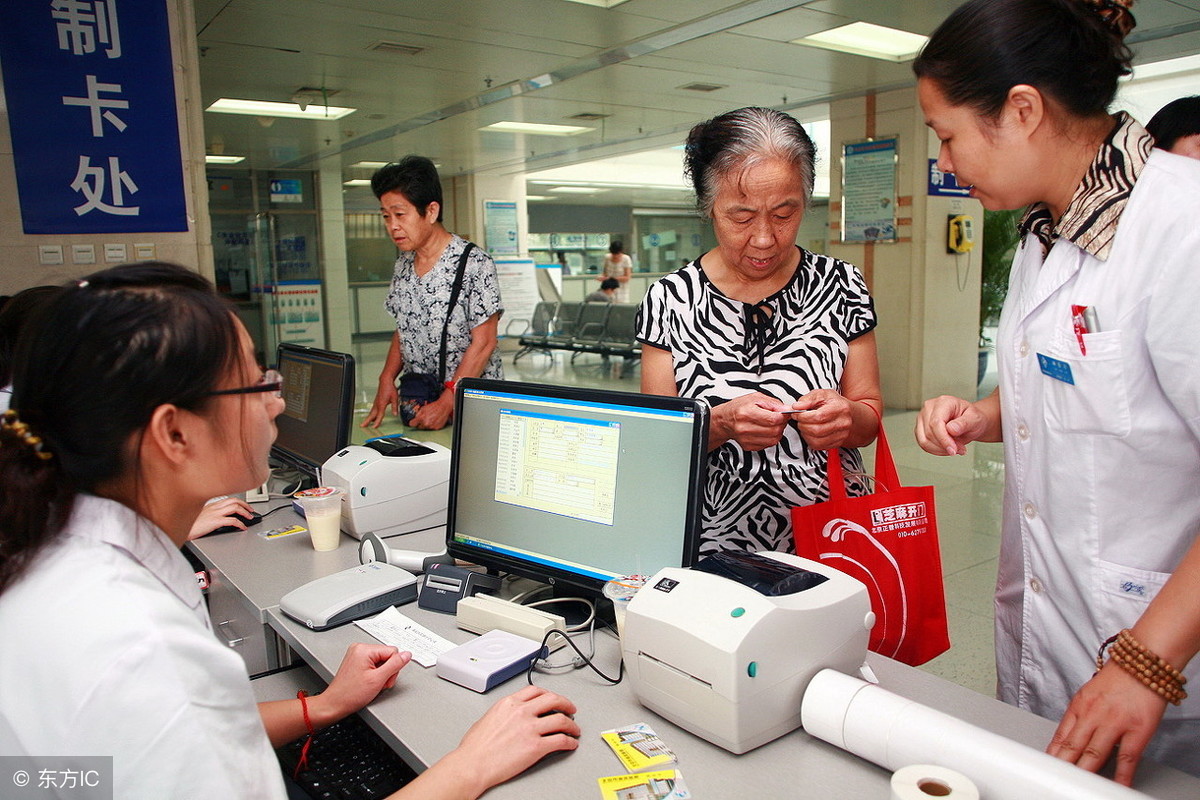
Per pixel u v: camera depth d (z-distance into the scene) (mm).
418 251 2928
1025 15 995
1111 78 1026
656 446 1306
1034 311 1160
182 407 785
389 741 1117
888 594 1397
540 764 1006
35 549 749
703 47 5438
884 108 6688
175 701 710
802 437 1587
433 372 2969
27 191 2748
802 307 1605
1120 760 883
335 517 1854
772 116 1449
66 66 2766
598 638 1371
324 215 11172
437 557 1650
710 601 1052
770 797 932
